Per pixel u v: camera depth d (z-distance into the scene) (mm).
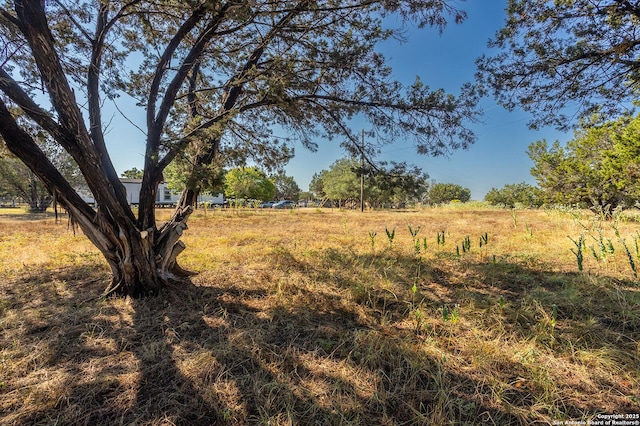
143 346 2400
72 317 2951
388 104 4016
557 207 12523
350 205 39062
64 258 5559
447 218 15703
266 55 4086
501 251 5859
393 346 2344
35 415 1680
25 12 2406
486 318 2877
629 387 1908
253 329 2670
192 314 3031
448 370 2088
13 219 14969
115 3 3139
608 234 6984
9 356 2236
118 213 3154
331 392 1867
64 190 3049
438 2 3369
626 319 2779
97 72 3148
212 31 3549
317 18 3727
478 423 1633
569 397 1831
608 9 4168
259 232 9336
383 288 3699
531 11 4703
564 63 4789
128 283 3469
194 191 3781
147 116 3531
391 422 1628
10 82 2498
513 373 2059
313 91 4129
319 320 2945
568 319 2836
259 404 1770
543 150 16906
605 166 12375
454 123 3932
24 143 2773
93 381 1949
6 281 4207
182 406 1771
